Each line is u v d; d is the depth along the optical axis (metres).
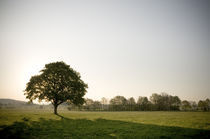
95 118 36.09
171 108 122.81
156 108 123.38
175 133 18.89
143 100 145.25
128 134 18.25
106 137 16.75
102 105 132.00
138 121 30.81
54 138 15.89
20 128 20.31
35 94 41.50
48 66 44.00
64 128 21.27
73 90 43.44
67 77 43.12
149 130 20.69
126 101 152.25
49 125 23.42
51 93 41.28
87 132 19.02
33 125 23.00
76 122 27.53
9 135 16.48
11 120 27.91
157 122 29.19
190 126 24.12
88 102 138.38
